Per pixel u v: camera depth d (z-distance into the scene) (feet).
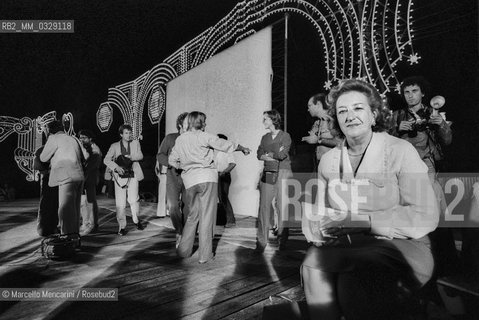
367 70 13.99
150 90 35.17
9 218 22.20
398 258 4.49
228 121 22.77
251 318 6.91
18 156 45.98
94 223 16.76
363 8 13.96
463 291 5.65
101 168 40.06
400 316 4.50
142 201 32.71
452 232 6.68
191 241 11.69
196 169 11.19
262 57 20.07
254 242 14.28
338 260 4.56
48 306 7.49
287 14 18.02
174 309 7.36
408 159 4.86
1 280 9.30
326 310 4.64
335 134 5.79
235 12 22.86
